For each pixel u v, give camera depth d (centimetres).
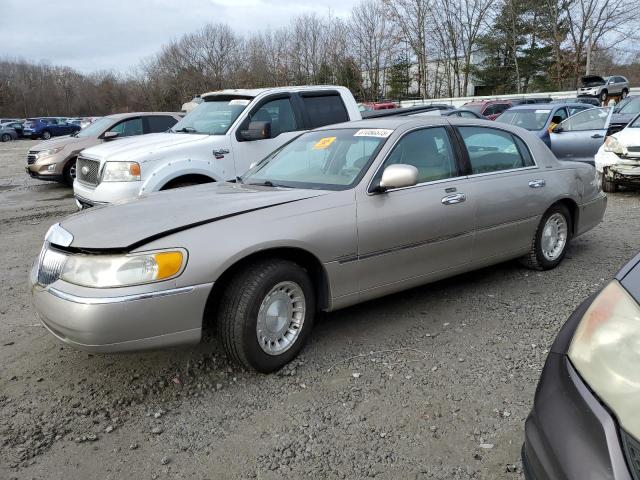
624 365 178
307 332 376
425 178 439
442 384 345
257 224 346
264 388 345
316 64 5666
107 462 279
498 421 305
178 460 280
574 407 183
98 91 8544
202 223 334
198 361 380
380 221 398
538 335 409
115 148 714
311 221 367
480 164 482
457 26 5150
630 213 835
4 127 4434
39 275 341
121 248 309
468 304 474
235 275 344
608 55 4522
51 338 427
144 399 337
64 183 1309
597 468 165
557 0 4550
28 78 8506
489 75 5153
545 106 1266
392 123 457
